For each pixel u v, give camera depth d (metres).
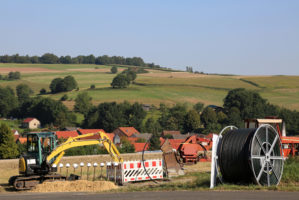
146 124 190.00
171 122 186.00
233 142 25.39
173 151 37.06
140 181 34.81
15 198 23.59
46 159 34.28
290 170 27.75
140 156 61.19
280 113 162.00
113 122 192.12
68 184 30.23
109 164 35.34
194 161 39.16
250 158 24.28
